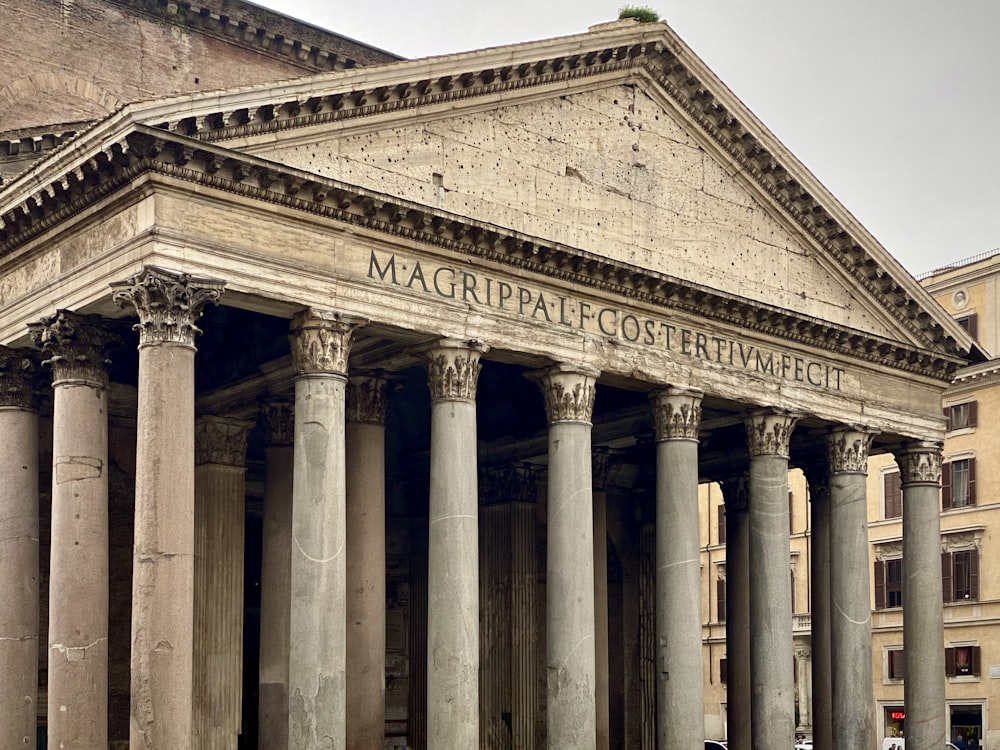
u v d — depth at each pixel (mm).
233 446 35500
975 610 57906
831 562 37875
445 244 28984
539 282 30828
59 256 27656
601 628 40875
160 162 24828
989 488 58000
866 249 37812
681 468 33312
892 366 39188
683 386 33438
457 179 29703
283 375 32719
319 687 26109
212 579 34469
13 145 33469
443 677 28297
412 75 28312
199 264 25312
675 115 34438
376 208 27516
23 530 29594
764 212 36344
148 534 24266
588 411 31469
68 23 38031
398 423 43188
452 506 28719
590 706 30391
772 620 34938
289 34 41812
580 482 31016
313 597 26328
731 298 34125
